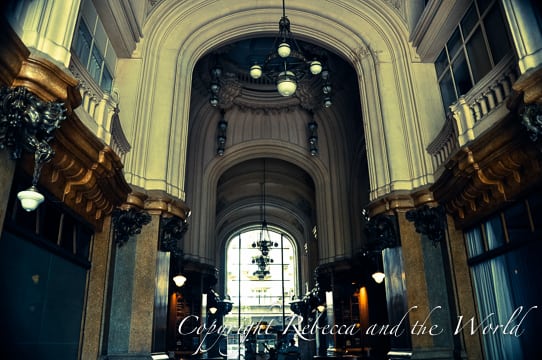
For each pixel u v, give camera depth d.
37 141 3.49
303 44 11.82
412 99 7.86
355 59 9.02
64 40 4.02
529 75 3.89
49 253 4.89
